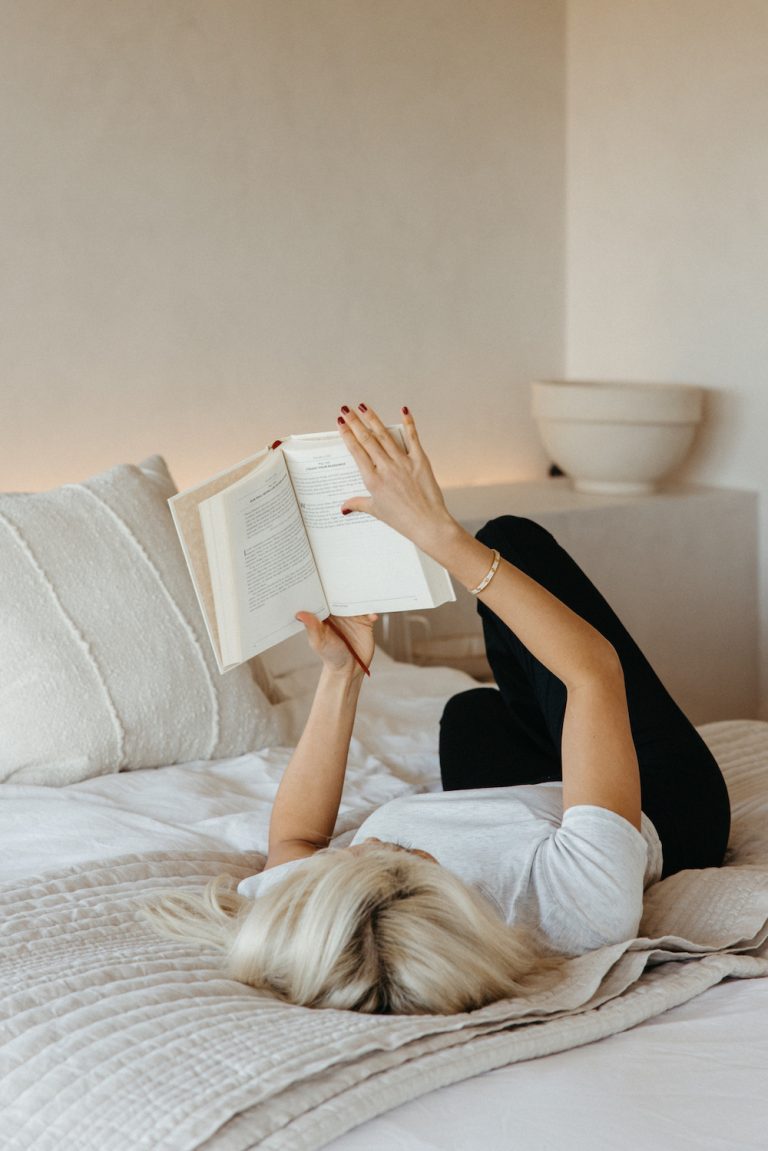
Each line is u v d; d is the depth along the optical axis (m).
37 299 2.75
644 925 1.19
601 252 3.57
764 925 1.17
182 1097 0.83
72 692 1.72
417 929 0.97
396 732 1.96
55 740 1.70
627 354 3.54
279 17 3.02
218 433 3.05
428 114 3.31
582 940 1.08
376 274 3.27
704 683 3.26
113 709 1.74
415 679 2.25
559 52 3.57
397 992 0.96
